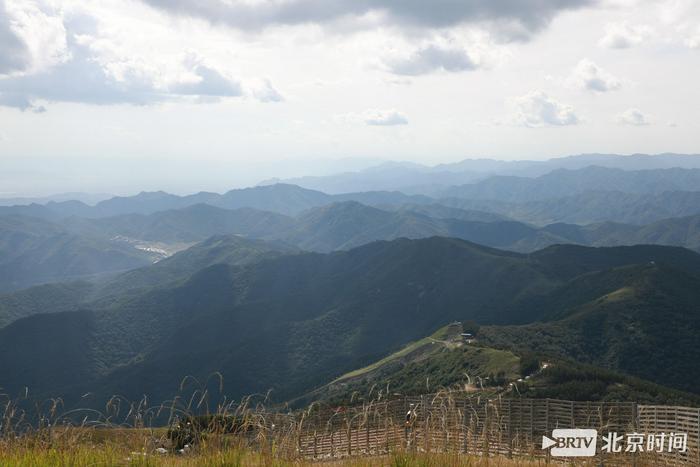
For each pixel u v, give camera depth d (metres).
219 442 8.72
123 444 9.02
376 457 9.02
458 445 8.91
